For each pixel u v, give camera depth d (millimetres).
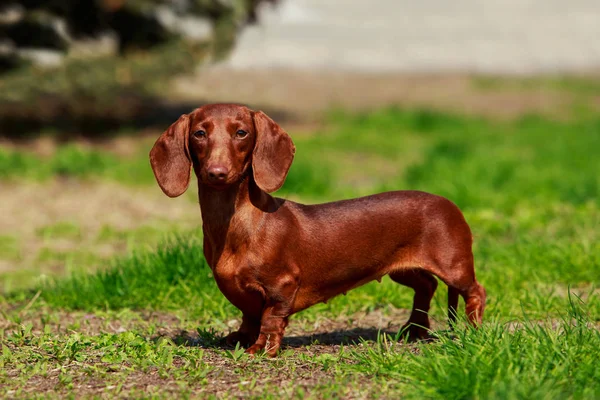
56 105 20594
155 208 12453
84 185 13867
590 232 9461
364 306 7078
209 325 6562
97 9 18766
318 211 5492
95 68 18016
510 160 15711
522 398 4102
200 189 5312
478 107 28406
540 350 4762
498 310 6590
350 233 5438
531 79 34750
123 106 22312
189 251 7523
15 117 20047
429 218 5574
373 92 30484
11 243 10305
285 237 5270
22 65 17891
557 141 20047
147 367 5090
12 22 17734
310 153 18281
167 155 5227
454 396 4316
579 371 4520
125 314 6906
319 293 5512
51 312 7164
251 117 5160
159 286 7262
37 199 12789
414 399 4348
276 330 5344
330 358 5195
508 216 10930
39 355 5375
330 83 31422
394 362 4926
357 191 13219
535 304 6730
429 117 23531
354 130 21688
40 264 9391
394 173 16516
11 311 7203
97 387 4777
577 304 6266
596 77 35938
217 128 5012
